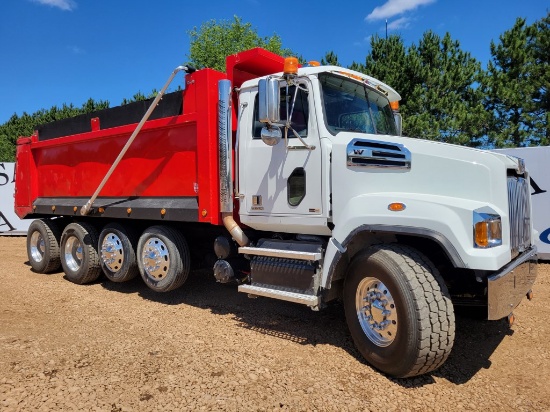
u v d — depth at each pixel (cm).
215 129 507
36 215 846
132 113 609
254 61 508
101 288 689
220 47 2941
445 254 369
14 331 475
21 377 362
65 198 743
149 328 490
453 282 418
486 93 1814
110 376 365
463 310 481
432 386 359
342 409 320
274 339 457
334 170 423
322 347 436
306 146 436
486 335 473
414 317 343
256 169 483
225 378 363
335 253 404
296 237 473
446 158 382
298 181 448
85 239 691
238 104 509
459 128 1697
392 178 399
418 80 1764
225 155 496
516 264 367
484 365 400
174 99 550
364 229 386
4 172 1439
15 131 3400
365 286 391
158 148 573
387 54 1827
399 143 403
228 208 496
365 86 514
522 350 433
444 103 1692
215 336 464
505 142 1750
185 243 569
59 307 577
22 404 320
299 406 322
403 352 349
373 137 425
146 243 589
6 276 788
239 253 524
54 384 350
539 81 1788
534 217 854
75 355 409
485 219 340
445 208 351
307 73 450
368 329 389
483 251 335
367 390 349
